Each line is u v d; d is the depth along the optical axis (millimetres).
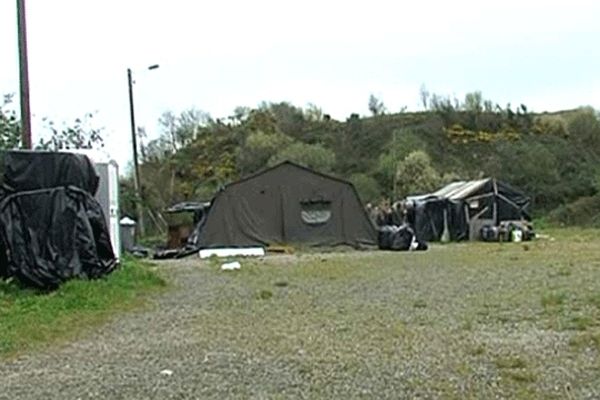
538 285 14312
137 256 25297
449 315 10703
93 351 8438
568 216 43406
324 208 29047
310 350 8219
